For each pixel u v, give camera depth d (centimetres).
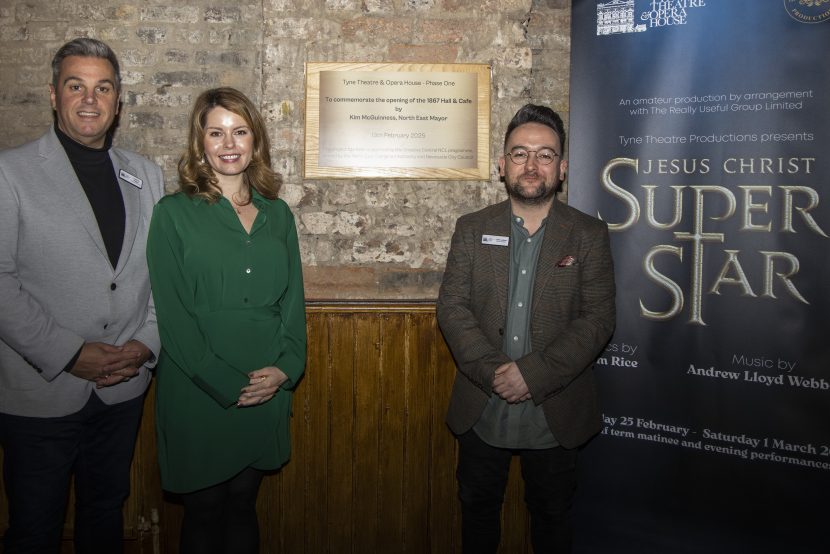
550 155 203
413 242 254
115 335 189
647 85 224
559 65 254
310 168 250
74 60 181
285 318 204
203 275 186
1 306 171
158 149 249
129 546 247
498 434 206
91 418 194
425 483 251
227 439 190
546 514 211
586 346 196
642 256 227
